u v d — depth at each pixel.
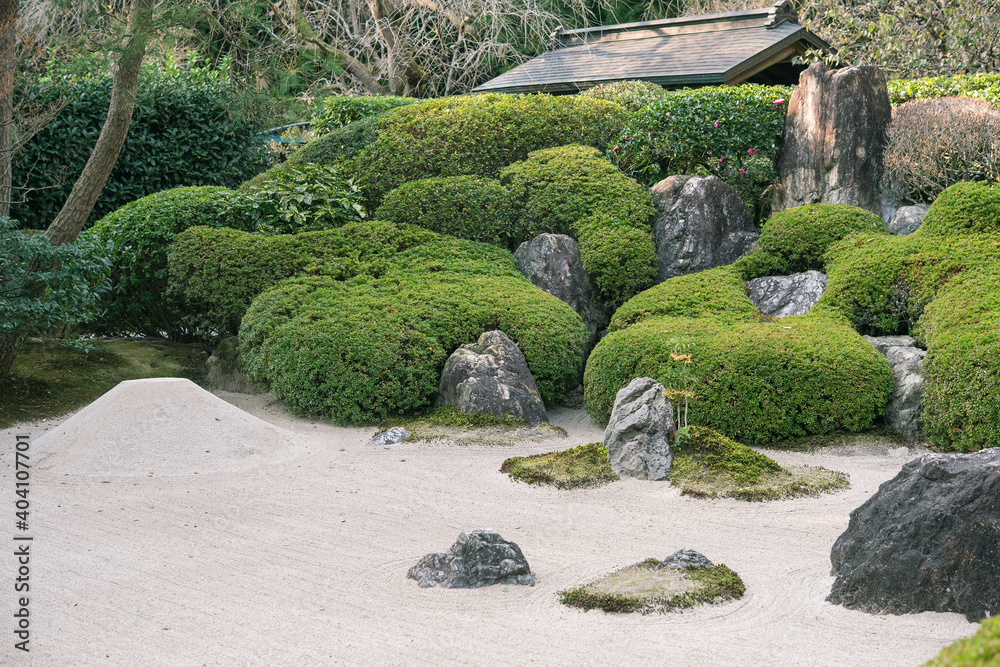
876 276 8.54
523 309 9.00
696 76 14.48
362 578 4.68
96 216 13.34
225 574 4.75
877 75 10.76
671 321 8.63
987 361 6.73
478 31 20.66
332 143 12.60
